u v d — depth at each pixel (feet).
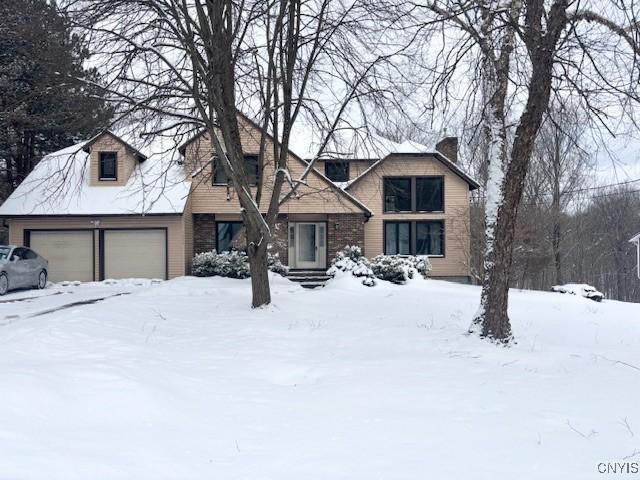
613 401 21.18
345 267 75.05
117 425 17.10
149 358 26.89
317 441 16.75
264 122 46.68
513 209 34.01
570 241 122.72
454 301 56.70
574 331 45.83
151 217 80.94
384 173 96.58
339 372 26.27
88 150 76.64
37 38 42.88
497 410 20.03
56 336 29.99
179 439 16.56
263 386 23.94
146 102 40.96
